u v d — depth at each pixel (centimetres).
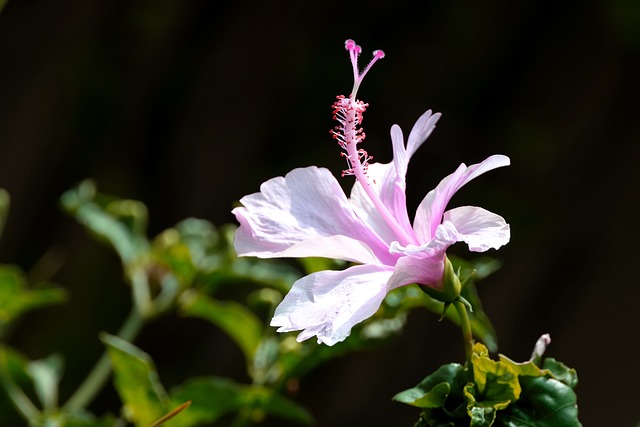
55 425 160
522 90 364
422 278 140
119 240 171
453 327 354
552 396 139
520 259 361
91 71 354
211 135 361
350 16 360
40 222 352
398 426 351
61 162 353
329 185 143
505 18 358
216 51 362
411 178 354
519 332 362
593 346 361
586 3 356
